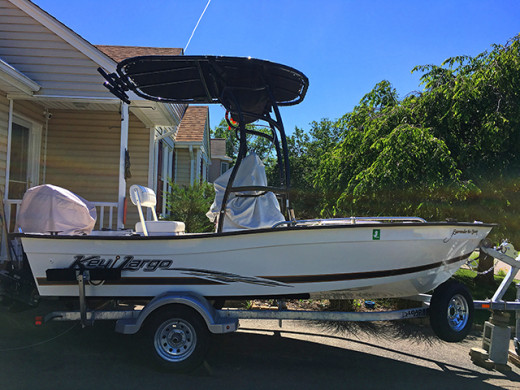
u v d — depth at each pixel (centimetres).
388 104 910
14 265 433
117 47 1083
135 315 388
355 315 398
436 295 420
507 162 727
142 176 977
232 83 432
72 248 380
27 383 339
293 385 363
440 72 838
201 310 364
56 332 482
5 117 716
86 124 923
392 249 388
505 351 432
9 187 779
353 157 844
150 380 360
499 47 791
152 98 485
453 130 786
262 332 521
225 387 352
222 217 407
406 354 465
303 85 443
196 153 1747
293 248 377
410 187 692
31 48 726
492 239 721
